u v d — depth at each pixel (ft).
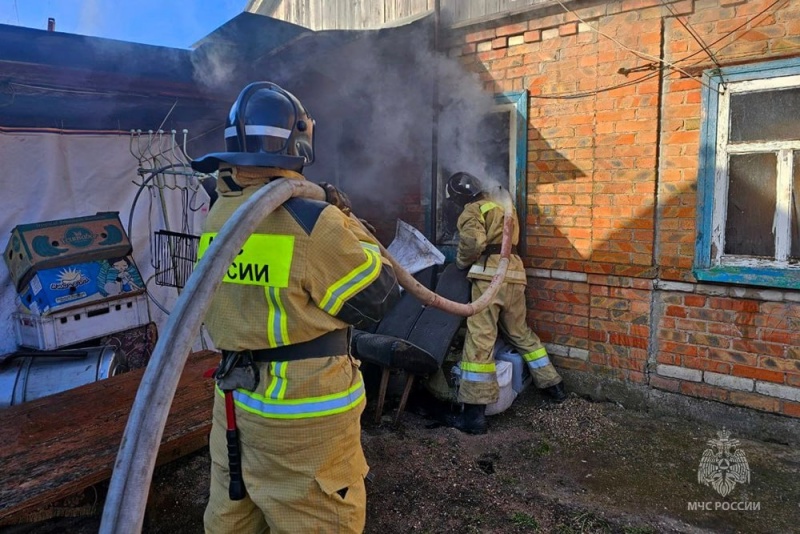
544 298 13.89
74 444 8.18
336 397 5.41
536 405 13.20
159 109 14.74
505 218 12.69
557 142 13.30
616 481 9.97
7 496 6.82
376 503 9.39
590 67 12.60
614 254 12.67
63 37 12.61
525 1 13.39
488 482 10.02
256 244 5.25
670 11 11.48
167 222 13.55
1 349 11.82
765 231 11.12
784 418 10.94
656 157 11.95
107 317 12.35
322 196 5.75
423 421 12.53
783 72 10.40
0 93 11.78
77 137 12.83
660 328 12.27
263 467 5.32
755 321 11.11
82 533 8.49
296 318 5.17
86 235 12.24
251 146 5.54
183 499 9.45
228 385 5.41
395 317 13.94
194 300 4.28
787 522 8.69
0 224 11.85
